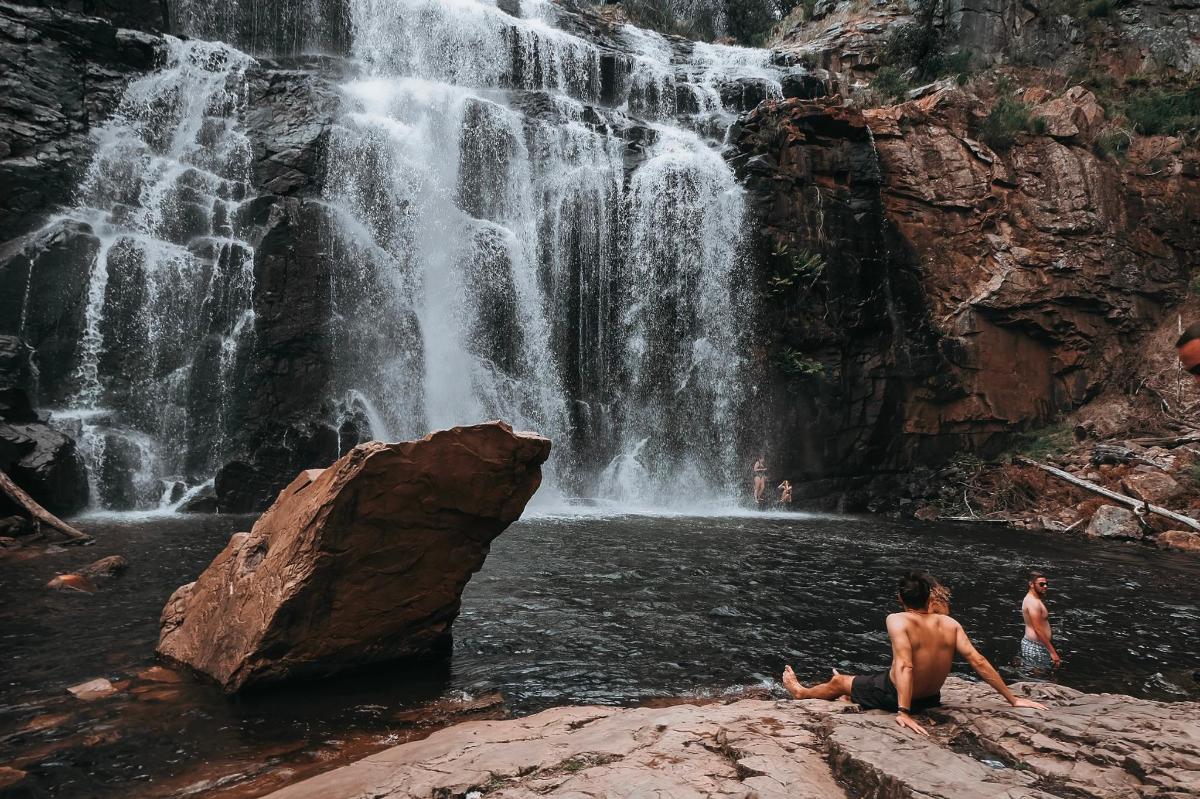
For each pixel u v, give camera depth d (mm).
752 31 42625
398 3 27438
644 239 24766
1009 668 7422
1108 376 25906
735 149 25078
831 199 24469
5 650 6863
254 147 20578
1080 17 31188
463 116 24078
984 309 25203
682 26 40000
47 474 14516
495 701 6020
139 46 20984
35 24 19406
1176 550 16406
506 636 7887
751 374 23641
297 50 26047
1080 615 9664
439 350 22266
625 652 7492
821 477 23516
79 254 17844
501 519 6957
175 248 19094
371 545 6312
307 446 18734
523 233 24266
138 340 18375
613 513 19594
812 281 23625
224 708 5707
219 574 6715
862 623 8820
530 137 25047
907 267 25375
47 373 17188
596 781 3551
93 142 19266
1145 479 20297
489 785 3748
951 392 25047
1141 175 26859
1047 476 22984
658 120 29500
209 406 18656
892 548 14898
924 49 32406
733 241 23906
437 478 6469
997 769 3604
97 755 4832
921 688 4578
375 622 6496
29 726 5270
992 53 31672
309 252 20156
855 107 25406
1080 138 26938
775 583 10914
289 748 5004
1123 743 3797
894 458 24453
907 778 3396
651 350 24516
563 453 23594
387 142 22297
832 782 3615
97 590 9062
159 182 19750
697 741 4137
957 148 26094
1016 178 26172
